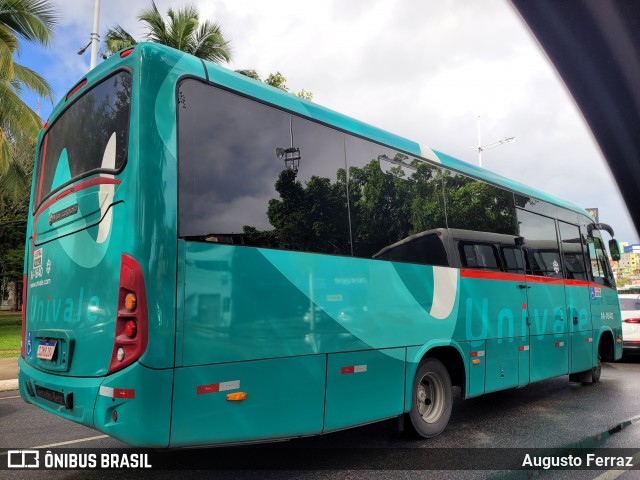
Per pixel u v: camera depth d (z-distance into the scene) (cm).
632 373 1077
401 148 563
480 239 652
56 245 439
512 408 722
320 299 432
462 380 588
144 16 1683
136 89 365
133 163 354
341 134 491
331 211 460
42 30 1533
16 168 1802
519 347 689
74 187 416
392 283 506
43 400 423
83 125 430
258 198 403
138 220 344
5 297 3784
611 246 1031
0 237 2469
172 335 338
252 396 375
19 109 1475
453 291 586
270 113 429
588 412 695
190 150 370
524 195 771
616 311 1009
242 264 381
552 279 793
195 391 345
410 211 553
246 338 375
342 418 439
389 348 493
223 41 1733
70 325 399
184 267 349
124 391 332
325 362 429
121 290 346
